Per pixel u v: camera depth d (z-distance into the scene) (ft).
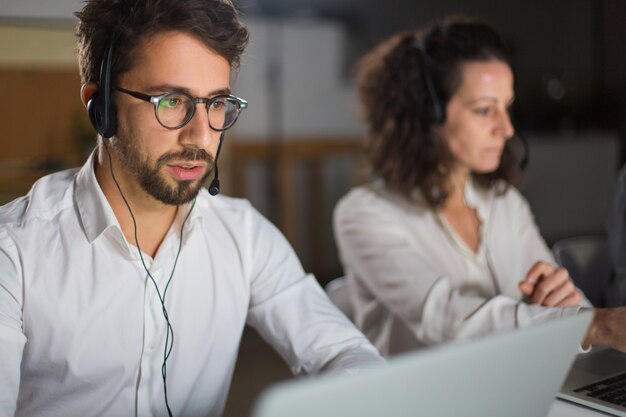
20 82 8.66
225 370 4.39
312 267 16.89
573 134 18.93
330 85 17.30
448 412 2.59
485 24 5.92
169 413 4.02
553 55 19.76
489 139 5.76
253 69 16.28
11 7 5.35
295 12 16.58
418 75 5.90
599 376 4.24
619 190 6.22
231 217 4.50
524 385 2.83
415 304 5.44
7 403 3.49
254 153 15.71
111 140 3.84
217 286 4.32
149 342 4.04
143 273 4.02
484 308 5.04
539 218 18.31
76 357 3.86
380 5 17.31
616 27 19.26
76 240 3.91
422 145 5.92
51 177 4.15
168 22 3.63
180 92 3.66
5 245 3.77
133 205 3.99
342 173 16.93
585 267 6.63
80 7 4.03
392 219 5.91
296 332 4.37
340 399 2.26
